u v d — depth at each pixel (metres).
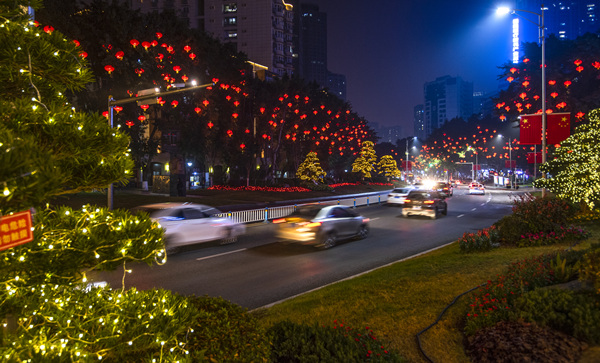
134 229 3.01
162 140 40.84
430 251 12.96
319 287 9.23
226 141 44.03
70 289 3.30
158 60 32.25
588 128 15.94
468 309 6.06
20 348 2.58
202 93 37.88
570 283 5.85
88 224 2.98
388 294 7.40
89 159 2.79
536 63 54.00
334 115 57.69
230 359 3.59
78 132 2.63
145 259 3.16
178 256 12.75
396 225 20.31
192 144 39.88
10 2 2.92
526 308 5.17
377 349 4.28
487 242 11.43
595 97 43.34
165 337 3.04
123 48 31.03
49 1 27.31
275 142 56.12
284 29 107.88
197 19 103.50
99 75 30.78
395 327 5.86
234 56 42.69
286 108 48.06
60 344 2.74
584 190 14.98
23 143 2.05
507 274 6.91
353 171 71.88
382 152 122.00
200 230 13.81
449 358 4.89
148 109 34.41
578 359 4.21
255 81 47.19
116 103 15.98
